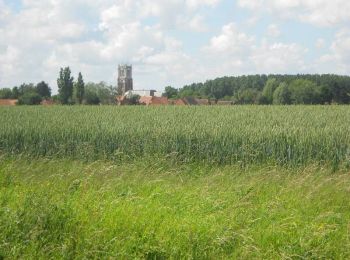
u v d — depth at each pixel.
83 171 11.74
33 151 18.72
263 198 9.54
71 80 92.56
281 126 20.77
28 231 6.53
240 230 6.99
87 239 6.33
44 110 43.31
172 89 126.50
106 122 24.12
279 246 6.76
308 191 9.95
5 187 9.90
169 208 8.07
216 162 16.41
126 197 8.56
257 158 16.25
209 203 8.51
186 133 17.73
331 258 6.46
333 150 15.58
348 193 9.95
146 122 24.44
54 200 7.75
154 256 6.18
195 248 6.41
